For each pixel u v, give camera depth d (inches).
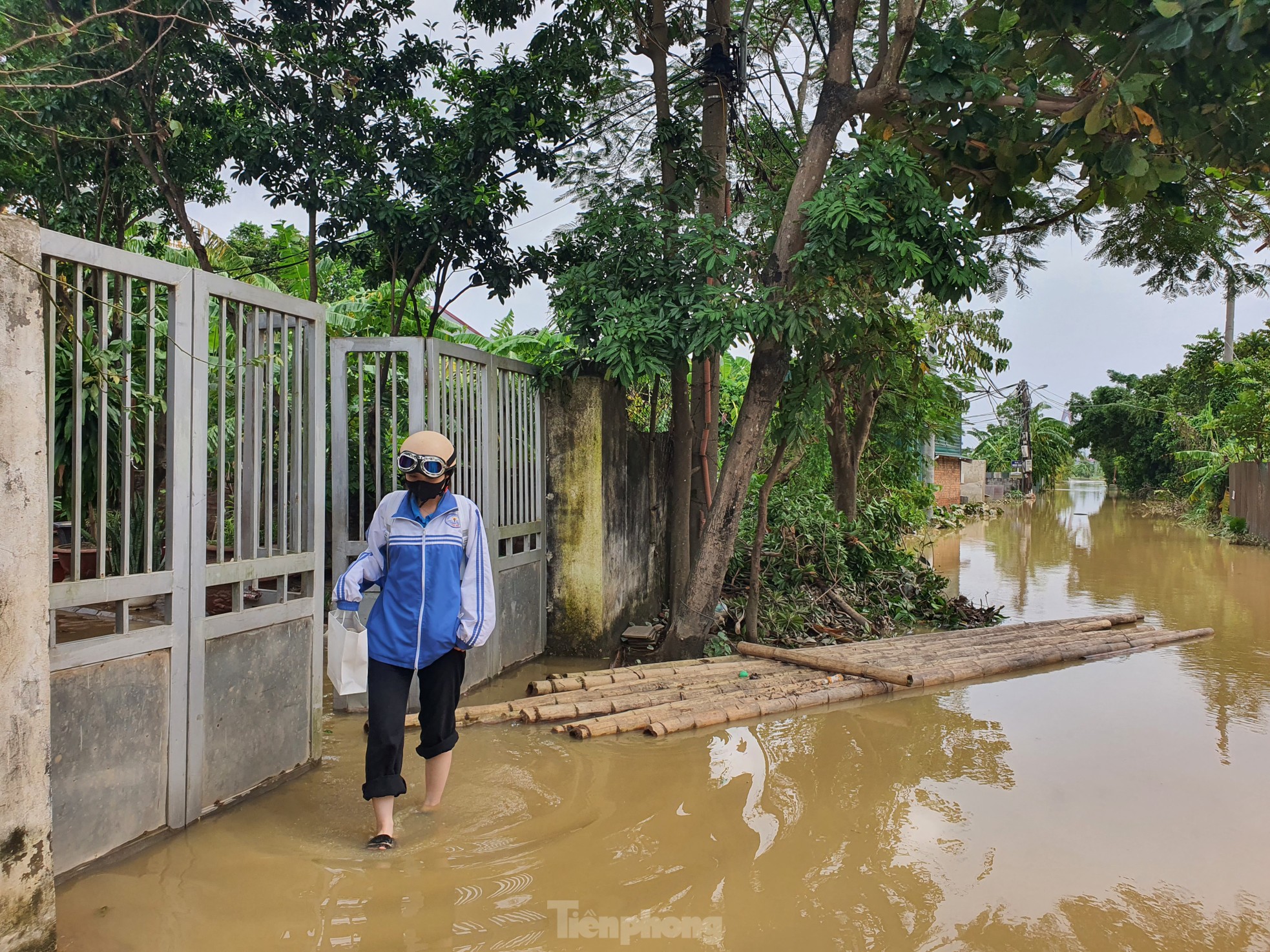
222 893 117.9
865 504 472.4
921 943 108.2
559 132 315.6
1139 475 1583.4
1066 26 162.2
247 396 156.8
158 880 121.0
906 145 237.3
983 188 220.1
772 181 313.4
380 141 318.0
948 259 240.7
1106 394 1624.0
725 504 263.7
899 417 475.8
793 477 462.0
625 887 122.4
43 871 98.3
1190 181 246.1
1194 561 582.9
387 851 132.8
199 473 138.9
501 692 228.4
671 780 167.0
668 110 309.4
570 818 147.2
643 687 227.5
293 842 135.3
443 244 318.3
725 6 313.9
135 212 345.7
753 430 260.7
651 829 143.4
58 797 116.7
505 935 108.7
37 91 231.9
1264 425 738.8
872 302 245.6
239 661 149.9
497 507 243.1
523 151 317.4
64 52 216.2
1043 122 211.9
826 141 251.1
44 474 100.1
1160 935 111.3
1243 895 122.5
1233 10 133.0
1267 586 458.6
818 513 377.7
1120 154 166.4
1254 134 170.7
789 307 237.1
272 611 157.8
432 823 144.3
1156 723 209.5
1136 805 156.1
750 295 245.4
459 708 203.8
